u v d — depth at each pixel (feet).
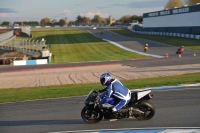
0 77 205.46
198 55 291.58
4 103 103.04
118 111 64.80
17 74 221.46
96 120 67.97
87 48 449.89
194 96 94.73
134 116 66.80
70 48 457.68
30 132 64.80
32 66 284.00
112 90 63.16
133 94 65.57
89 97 66.44
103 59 319.68
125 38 595.88
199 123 63.31
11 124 73.00
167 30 595.47
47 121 73.87
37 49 392.88
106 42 527.81
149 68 207.72
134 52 371.97
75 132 62.59
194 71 172.45
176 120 66.69
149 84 125.49
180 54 299.17
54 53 404.57
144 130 60.39
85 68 238.27
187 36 491.31
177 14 567.59
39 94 115.24
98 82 151.02
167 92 105.09
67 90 121.08
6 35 562.25
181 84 121.49
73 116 77.36
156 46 421.59
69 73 205.05
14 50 431.84
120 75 175.11
